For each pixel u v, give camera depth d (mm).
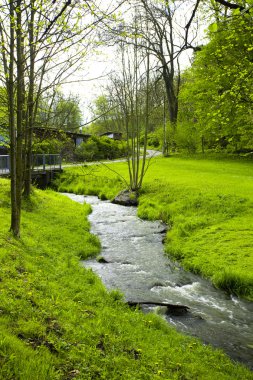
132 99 22094
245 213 15133
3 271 6609
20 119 9320
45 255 9492
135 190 23375
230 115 20719
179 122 44844
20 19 5074
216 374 5055
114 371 4246
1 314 4879
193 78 29891
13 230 9781
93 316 6105
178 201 18844
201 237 13203
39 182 29625
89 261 11070
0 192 16516
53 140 16188
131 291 8828
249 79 13445
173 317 7578
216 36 16203
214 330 7023
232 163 34000
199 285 9602
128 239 14156
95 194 26984
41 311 5430
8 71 7504
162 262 11414
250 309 8141
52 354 4234
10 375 3404
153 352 5242
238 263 10383
